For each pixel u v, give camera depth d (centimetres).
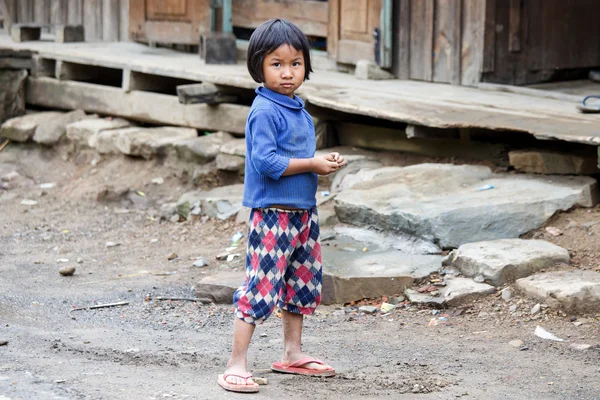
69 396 506
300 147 555
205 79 1265
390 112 1016
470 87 1220
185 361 623
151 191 1237
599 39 1361
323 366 581
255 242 552
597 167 926
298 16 1414
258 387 538
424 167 1001
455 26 1229
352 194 942
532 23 1276
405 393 540
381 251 858
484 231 852
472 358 626
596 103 1012
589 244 823
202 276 894
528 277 764
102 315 782
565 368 598
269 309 546
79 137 1363
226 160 1183
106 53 1477
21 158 1407
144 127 1397
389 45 1271
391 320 737
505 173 984
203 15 1414
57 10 1792
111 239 1066
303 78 557
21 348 654
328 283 787
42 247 1040
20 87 1512
